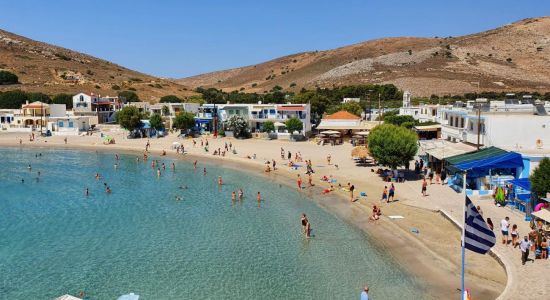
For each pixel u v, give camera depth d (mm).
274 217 46156
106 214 48156
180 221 45188
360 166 71188
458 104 79375
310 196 54625
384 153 58000
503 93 169375
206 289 29484
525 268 28234
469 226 25094
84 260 34875
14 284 30750
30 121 128625
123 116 112625
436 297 27391
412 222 41125
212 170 74562
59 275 32094
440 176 58375
